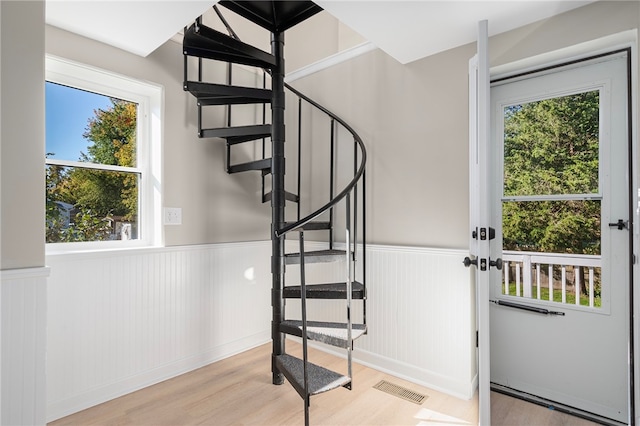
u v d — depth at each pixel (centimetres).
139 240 252
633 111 185
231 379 247
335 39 307
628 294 190
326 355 291
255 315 312
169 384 239
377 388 233
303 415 202
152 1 179
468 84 224
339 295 229
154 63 249
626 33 174
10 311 128
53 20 197
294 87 332
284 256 246
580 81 205
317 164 312
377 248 263
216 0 179
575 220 210
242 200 308
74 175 225
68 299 203
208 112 284
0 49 126
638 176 170
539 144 223
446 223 233
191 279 265
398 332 251
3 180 127
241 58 232
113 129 242
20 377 130
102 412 204
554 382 215
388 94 264
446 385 227
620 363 192
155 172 255
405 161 254
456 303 224
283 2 228
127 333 229
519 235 231
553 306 216
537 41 198
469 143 219
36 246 135
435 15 192
